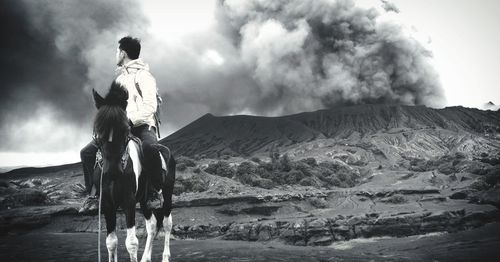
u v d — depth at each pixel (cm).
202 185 5488
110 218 648
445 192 5669
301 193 5312
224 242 3328
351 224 3922
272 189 5809
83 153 676
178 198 4981
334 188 6488
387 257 2217
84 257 1645
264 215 4725
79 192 7038
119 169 629
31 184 7975
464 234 3631
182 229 4281
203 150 15938
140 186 687
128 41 763
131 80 739
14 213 4312
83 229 4150
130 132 715
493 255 2472
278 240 3788
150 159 683
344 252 2623
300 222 3938
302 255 2011
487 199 4997
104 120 630
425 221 3947
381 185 6744
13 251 1925
